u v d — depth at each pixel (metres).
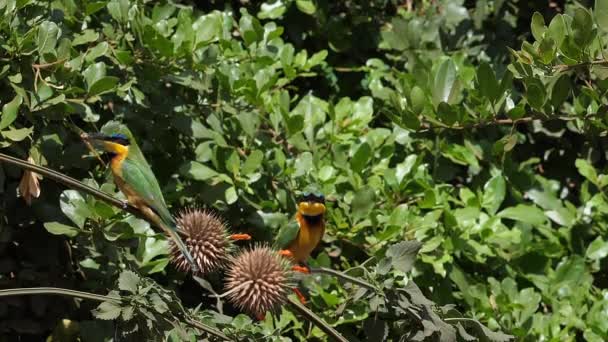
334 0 12.81
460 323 8.08
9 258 9.05
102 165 9.30
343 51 12.55
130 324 6.93
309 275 9.78
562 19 7.82
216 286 9.96
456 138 11.25
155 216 7.52
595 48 8.01
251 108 10.34
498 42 12.35
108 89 8.58
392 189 10.33
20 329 9.05
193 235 7.44
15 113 8.11
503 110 9.69
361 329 9.95
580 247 11.12
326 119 11.14
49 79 8.52
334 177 10.19
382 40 12.73
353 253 10.27
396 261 7.50
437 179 11.00
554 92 8.52
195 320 7.33
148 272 8.88
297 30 12.44
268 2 12.03
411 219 10.08
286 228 9.10
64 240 9.21
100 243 8.55
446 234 10.30
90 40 9.02
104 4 9.41
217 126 9.84
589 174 11.23
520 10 12.48
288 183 10.07
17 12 8.86
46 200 8.87
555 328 10.23
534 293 10.30
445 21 12.45
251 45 10.99
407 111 9.45
